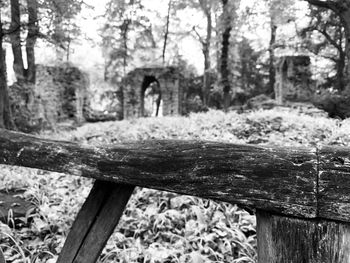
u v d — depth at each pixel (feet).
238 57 80.53
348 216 2.97
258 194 3.37
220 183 3.57
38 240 10.09
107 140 25.54
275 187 3.29
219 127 24.71
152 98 92.07
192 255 8.13
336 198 3.03
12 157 4.89
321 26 59.47
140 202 12.17
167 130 25.88
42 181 15.48
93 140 26.40
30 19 28.04
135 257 8.79
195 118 29.84
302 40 62.95
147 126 28.94
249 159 3.47
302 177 3.19
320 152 3.22
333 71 70.59
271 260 3.35
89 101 62.39
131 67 77.77
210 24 72.33
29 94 43.04
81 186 14.48
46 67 50.72
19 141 4.90
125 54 71.67
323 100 39.40
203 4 46.11
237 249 9.22
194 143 3.85
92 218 4.75
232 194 3.51
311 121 24.44
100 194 4.76
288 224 3.26
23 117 40.09
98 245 4.68
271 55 74.90
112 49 71.97
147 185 4.00
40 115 46.62
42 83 49.83
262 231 3.44
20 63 45.16
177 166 3.82
